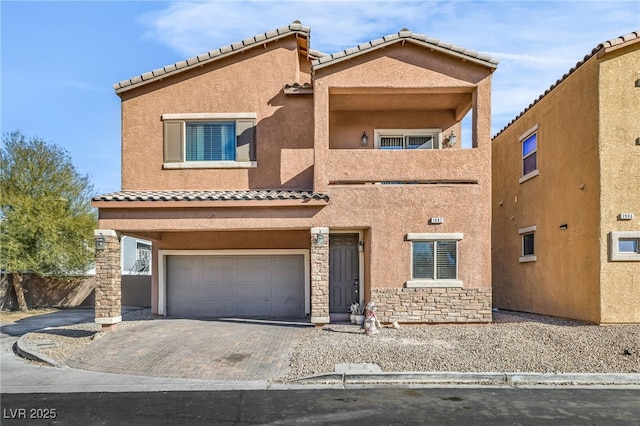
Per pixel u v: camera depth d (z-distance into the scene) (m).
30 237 22.20
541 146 16.28
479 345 10.84
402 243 13.46
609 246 12.63
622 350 10.29
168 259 16.83
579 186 13.75
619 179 12.77
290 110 15.66
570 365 9.47
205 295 16.72
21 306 23.23
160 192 14.74
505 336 11.61
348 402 7.76
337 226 13.41
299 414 7.20
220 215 13.33
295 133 15.59
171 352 10.98
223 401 7.90
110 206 13.09
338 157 13.76
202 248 16.67
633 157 12.80
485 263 13.41
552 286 15.35
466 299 13.32
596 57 12.97
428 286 13.32
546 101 15.95
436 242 13.50
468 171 13.66
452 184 13.76
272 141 15.55
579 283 13.68
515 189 18.50
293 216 13.41
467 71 13.91
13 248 21.55
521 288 17.80
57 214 23.31
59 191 24.30
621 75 12.91
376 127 16.38
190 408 7.56
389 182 13.84
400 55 13.98
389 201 13.51
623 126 12.85
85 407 7.68
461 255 13.45
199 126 15.70
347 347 10.84
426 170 13.69
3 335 14.90
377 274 13.39
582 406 7.52
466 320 13.27
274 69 15.80
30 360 11.05
